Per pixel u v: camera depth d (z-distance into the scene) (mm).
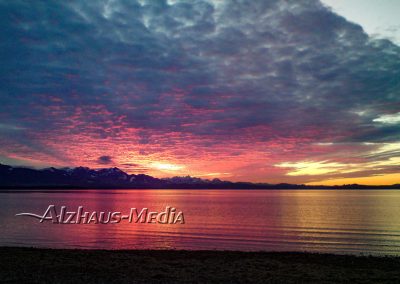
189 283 15055
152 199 168500
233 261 20719
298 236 37656
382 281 15742
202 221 55281
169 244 32156
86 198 175625
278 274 17078
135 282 15055
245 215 67938
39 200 143250
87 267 18062
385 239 35656
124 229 43750
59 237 36344
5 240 33969
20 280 15078
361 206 101375
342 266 19547
